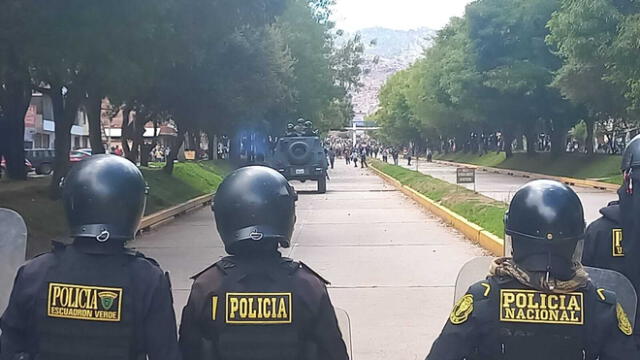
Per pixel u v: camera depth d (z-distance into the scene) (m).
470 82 45.50
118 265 3.26
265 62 30.14
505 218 3.23
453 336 3.07
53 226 15.14
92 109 22.17
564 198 3.08
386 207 24.48
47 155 46.47
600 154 44.53
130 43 13.56
